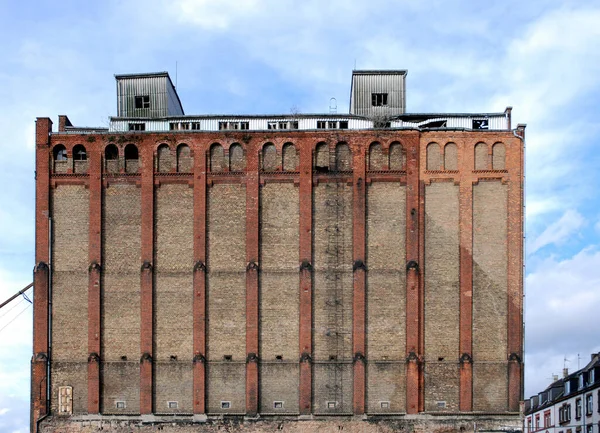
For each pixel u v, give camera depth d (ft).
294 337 174.50
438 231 177.47
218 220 178.91
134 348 175.52
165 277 177.58
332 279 176.14
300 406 171.22
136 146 181.68
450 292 175.52
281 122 191.01
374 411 171.42
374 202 178.70
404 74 202.80
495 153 179.63
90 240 178.50
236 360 173.99
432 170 179.32
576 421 250.78
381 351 173.47
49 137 181.98
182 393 173.27
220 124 191.52
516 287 175.22
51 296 177.78
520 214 177.37
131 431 171.63
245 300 175.83
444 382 172.45
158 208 179.93
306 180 178.91
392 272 176.14
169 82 208.44
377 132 180.24
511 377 171.63
